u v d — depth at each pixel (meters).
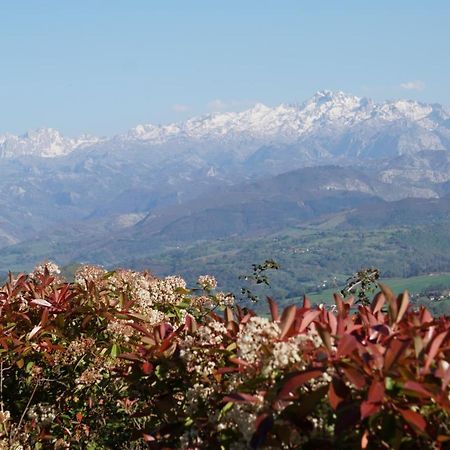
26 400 6.98
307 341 4.01
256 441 3.48
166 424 4.49
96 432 6.90
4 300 6.79
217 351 4.53
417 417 3.29
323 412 3.72
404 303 4.08
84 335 6.70
